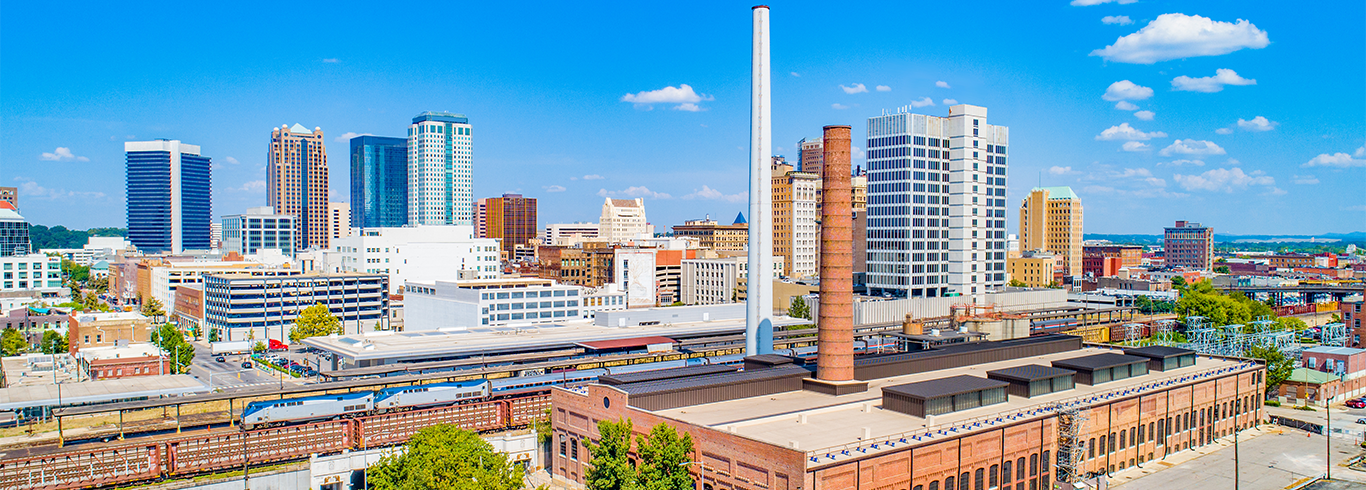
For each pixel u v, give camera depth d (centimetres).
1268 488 10050
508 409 11844
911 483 8381
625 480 8169
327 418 11250
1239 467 10875
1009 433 9256
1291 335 19325
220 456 10062
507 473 8731
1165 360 12781
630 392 9556
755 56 14525
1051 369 11169
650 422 9206
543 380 13512
